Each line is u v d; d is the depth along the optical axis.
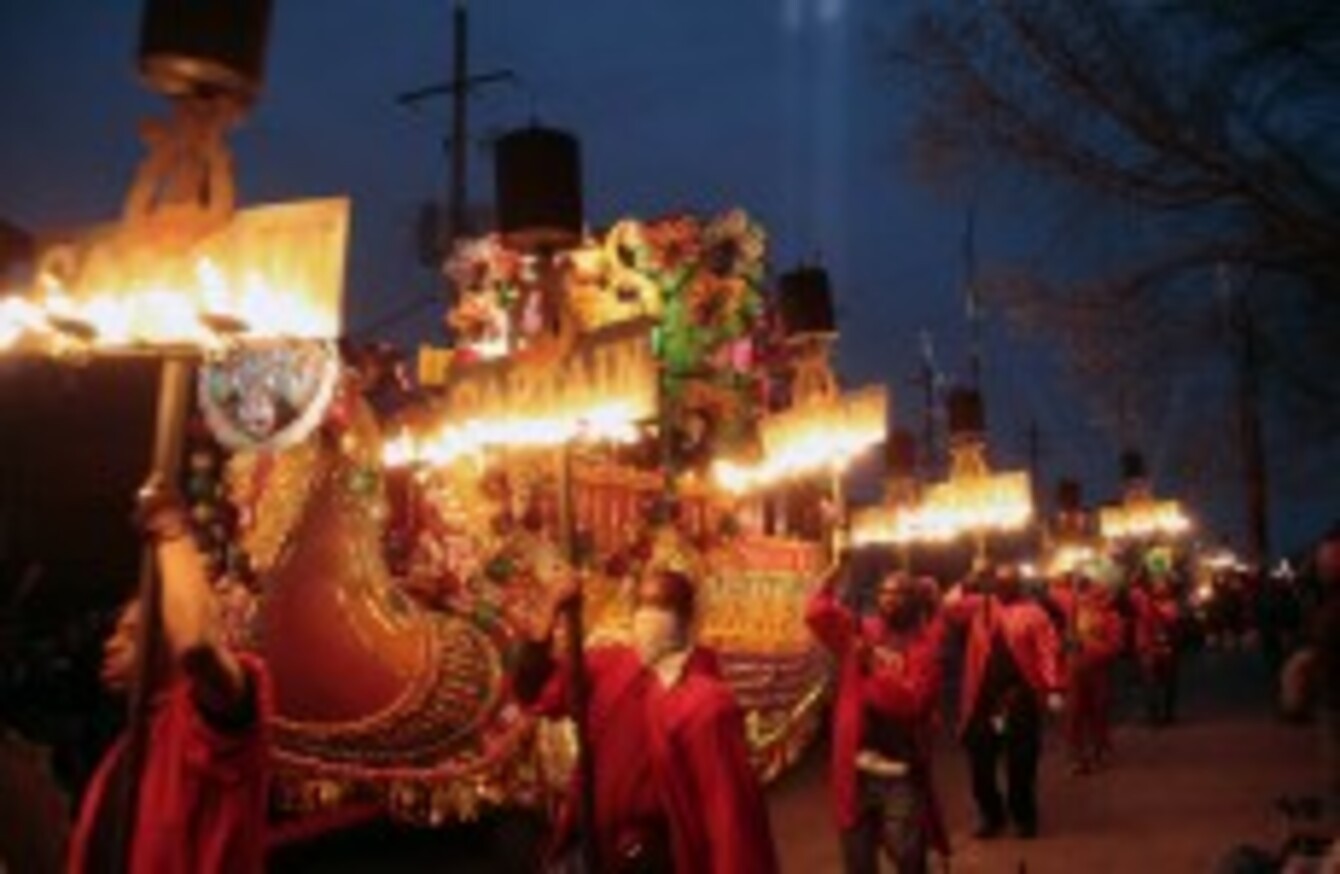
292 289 4.38
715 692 5.82
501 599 10.26
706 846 5.73
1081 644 17.67
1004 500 13.43
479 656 10.19
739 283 11.41
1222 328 10.20
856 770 8.68
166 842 3.99
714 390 11.34
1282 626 29.64
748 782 5.76
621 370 6.74
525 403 7.00
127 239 4.13
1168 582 29.09
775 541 12.30
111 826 4.17
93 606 21.09
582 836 5.76
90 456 21.91
